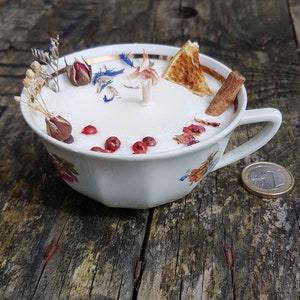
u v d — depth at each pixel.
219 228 0.25
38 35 0.41
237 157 0.27
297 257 0.24
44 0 0.47
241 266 0.24
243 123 0.25
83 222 0.25
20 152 0.30
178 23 0.43
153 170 0.23
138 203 0.25
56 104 0.26
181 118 0.26
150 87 0.26
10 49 0.39
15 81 0.36
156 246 0.24
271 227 0.25
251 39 0.41
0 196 0.27
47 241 0.25
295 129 0.31
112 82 0.28
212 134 0.25
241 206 0.26
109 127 0.25
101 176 0.23
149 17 0.44
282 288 0.23
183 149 0.22
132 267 0.24
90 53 0.30
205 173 0.25
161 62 0.30
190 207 0.26
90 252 0.24
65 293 0.23
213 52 0.39
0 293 0.23
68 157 0.23
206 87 0.28
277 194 0.27
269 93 0.34
